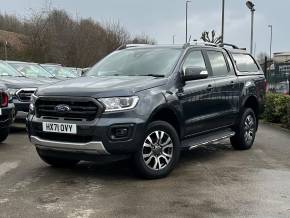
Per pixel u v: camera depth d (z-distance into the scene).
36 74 14.27
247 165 7.59
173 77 7.02
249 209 5.26
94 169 7.20
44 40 39.88
